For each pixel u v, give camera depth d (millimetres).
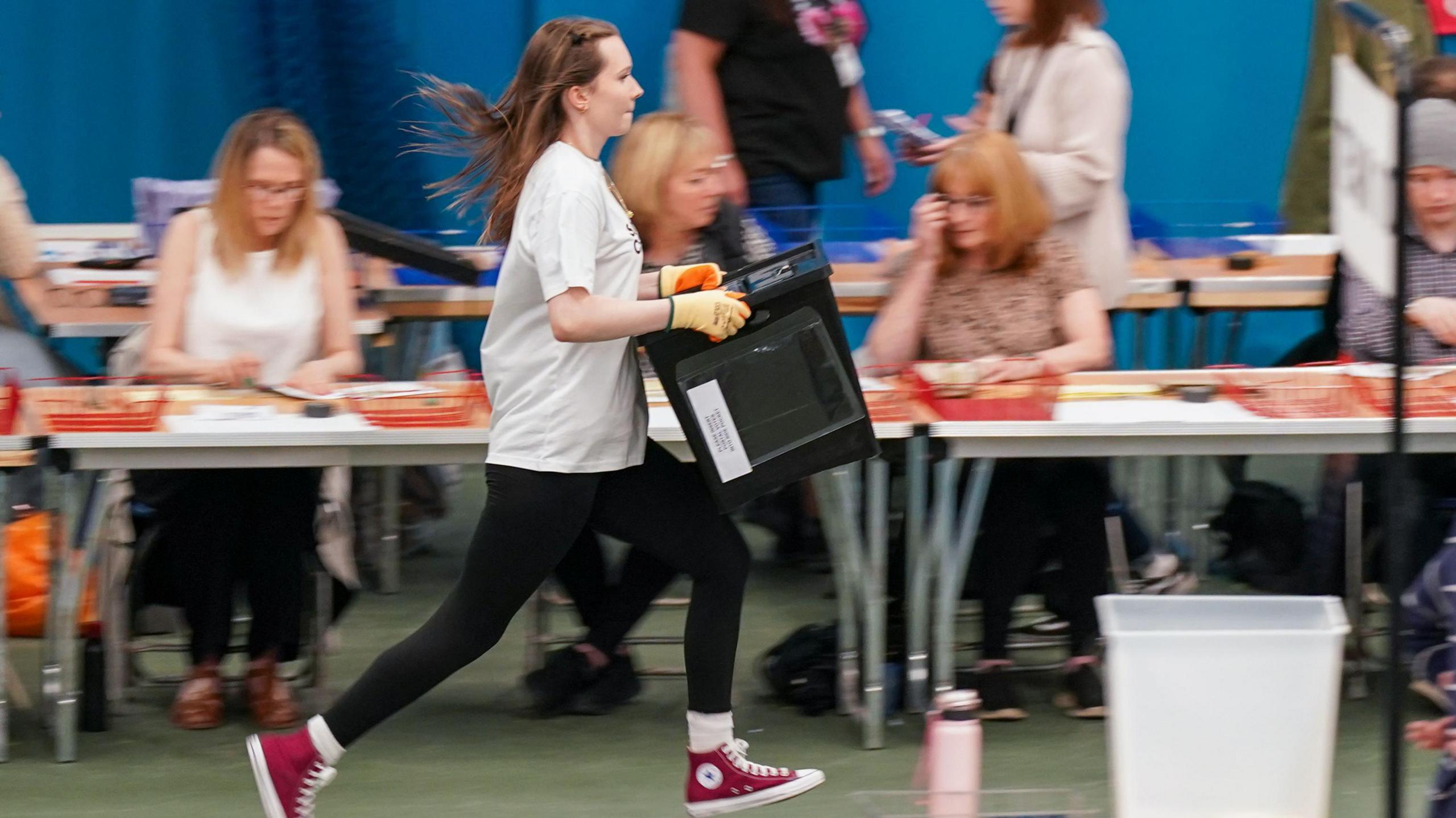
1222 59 18953
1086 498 11125
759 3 14047
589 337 8062
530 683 11359
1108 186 12492
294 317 11195
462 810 9641
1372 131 6438
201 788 9984
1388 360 11234
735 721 11227
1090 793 9742
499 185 8594
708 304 8203
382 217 17953
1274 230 15930
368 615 13758
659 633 13242
